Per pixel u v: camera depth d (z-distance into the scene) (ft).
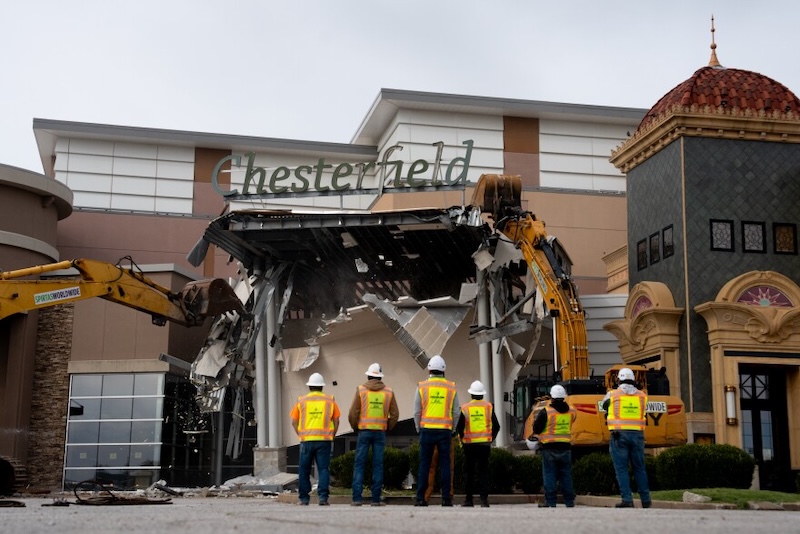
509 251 114.21
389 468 77.87
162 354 123.34
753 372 107.65
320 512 43.32
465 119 181.68
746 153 111.86
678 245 110.42
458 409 57.72
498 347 116.37
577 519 33.99
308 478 59.31
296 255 130.11
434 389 57.31
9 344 131.23
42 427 132.57
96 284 88.74
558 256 126.41
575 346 91.71
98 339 134.62
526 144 183.11
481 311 118.42
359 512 43.06
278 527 29.14
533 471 78.74
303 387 126.41
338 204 184.75
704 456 71.26
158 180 190.90
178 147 192.54
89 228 186.29
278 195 121.60
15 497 109.40
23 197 137.69
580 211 178.81
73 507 60.64
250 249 125.59
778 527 29.68
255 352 126.31
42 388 133.90
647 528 28.43
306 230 119.85
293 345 135.64
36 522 33.14
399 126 179.01
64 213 149.18
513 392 102.06
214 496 106.63
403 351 123.95
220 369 122.21
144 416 131.95
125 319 134.82
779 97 114.11
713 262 108.99
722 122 111.14
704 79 115.75
